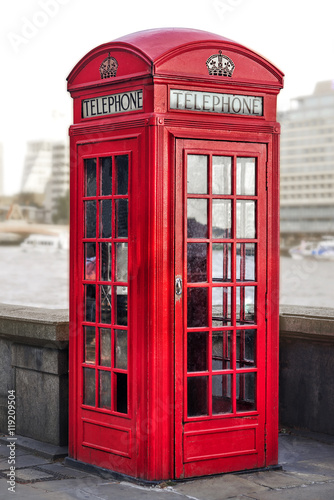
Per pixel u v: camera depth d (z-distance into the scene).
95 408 4.55
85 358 4.65
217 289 4.39
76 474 4.53
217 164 4.37
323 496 4.02
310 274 97.81
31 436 5.34
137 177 4.23
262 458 4.53
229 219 4.43
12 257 119.12
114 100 4.43
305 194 156.00
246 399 4.50
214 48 4.33
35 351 5.25
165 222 4.20
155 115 4.13
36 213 138.38
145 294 4.21
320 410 5.47
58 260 115.12
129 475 4.33
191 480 4.29
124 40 4.44
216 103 4.35
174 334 4.22
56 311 5.71
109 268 4.47
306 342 5.57
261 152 4.49
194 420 4.30
